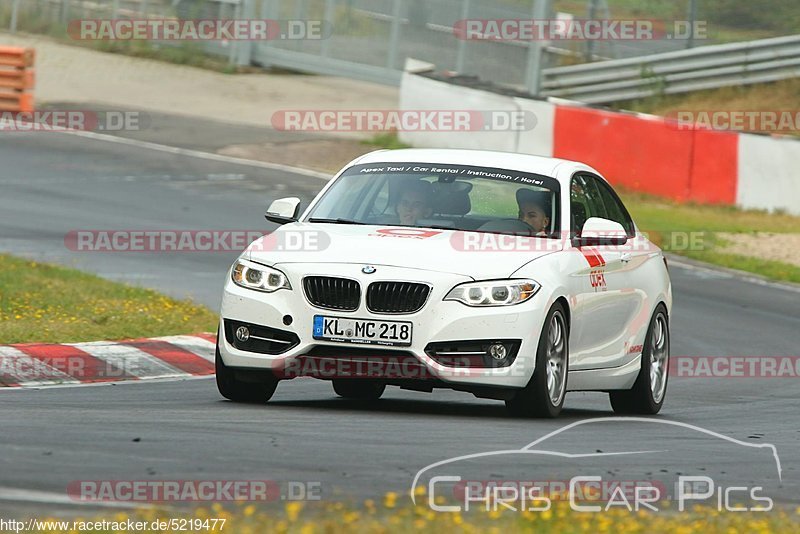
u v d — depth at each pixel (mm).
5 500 19281
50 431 25328
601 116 88500
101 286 50406
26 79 100000
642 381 36281
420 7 115375
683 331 54875
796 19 117250
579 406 38250
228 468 22406
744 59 111188
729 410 38062
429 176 34000
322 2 121688
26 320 41469
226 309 31094
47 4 133250
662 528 19062
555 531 18438
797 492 24078
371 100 116812
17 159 84750
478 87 98312
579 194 34812
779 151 86188
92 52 128125
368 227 32406
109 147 91312
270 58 125625
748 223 83312
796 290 67500
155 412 28953
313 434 26578
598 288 33469
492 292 29953
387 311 29750
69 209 71188
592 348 33500
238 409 30312
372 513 19047
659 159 87500
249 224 70500
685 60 110938
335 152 95750
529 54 109812
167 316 45062
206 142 96188
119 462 22484
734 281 68312
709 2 118375
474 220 32562
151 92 113500
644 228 76500
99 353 38125
